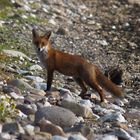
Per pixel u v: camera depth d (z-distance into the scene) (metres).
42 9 42.53
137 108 22.14
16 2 40.66
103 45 35.31
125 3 51.22
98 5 50.03
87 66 22.48
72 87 24.25
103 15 46.03
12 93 19.52
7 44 30.39
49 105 18.89
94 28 40.59
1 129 15.21
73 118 16.81
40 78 24.34
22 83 21.45
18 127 15.19
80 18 43.69
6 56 27.27
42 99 19.66
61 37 35.62
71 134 15.43
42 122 15.66
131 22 43.56
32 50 30.34
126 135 16.22
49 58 22.91
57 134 15.33
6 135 14.52
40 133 14.96
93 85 22.28
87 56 31.92
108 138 15.66
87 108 18.83
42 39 23.22
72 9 46.44
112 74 26.97
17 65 26.42
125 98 23.95
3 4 39.47
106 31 39.91
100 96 22.23
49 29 37.16
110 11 47.94
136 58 32.50
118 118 18.53
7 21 35.97
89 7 48.84
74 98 21.27
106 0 52.09
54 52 23.02
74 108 18.70
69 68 22.72
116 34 38.97
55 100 20.02
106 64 30.58
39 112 16.69
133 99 23.88
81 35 37.47
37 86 22.75
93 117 18.77
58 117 16.55
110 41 36.75
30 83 22.94
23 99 19.16
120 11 48.19
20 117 16.86
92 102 21.94
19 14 37.91
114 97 23.17
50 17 40.78
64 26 39.50
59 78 25.75
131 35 38.94
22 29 34.69
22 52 29.44
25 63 27.02
